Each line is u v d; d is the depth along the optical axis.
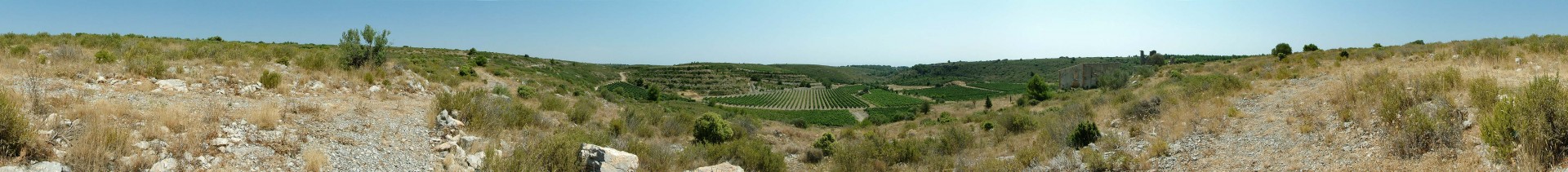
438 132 11.00
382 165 8.30
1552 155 7.02
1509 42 26.55
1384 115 10.04
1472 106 10.41
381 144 9.41
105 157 6.37
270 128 9.24
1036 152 13.76
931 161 15.33
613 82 93.44
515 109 15.14
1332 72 22.22
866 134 26.16
